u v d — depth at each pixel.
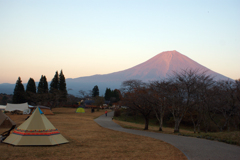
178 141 14.24
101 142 13.63
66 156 9.68
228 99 23.27
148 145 12.73
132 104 24.83
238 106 22.77
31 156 9.47
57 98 59.44
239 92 23.20
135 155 10.11
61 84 66.75
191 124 39.34
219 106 24.12
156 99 22.94
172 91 21.98
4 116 19.61
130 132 20.27
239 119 25.84
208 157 9.61
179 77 22.38
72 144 12.59
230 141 13.29
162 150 11.23
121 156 9.90
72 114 52.69
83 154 10.15
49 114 47.16
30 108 50.03
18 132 12.24
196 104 23.55
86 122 31.31
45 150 10.70
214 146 12.27
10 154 9.67
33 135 11.93
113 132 19.66
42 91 61.19
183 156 9.83
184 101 22.62
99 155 10.03
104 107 98.19
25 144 11.59
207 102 23.09
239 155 9.99
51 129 12.66
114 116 51.56
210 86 24.11
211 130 33.25
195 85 22.16
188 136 17.34
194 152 10.66
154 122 44.62
